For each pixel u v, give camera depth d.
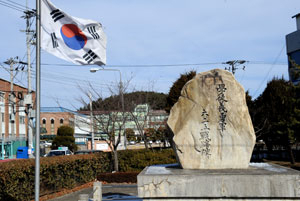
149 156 16.73
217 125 7.95
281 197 6.82
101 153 16.86
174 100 21.11
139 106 25.44
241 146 7.86
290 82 21.11
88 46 7.98
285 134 20.33
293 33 24.41
